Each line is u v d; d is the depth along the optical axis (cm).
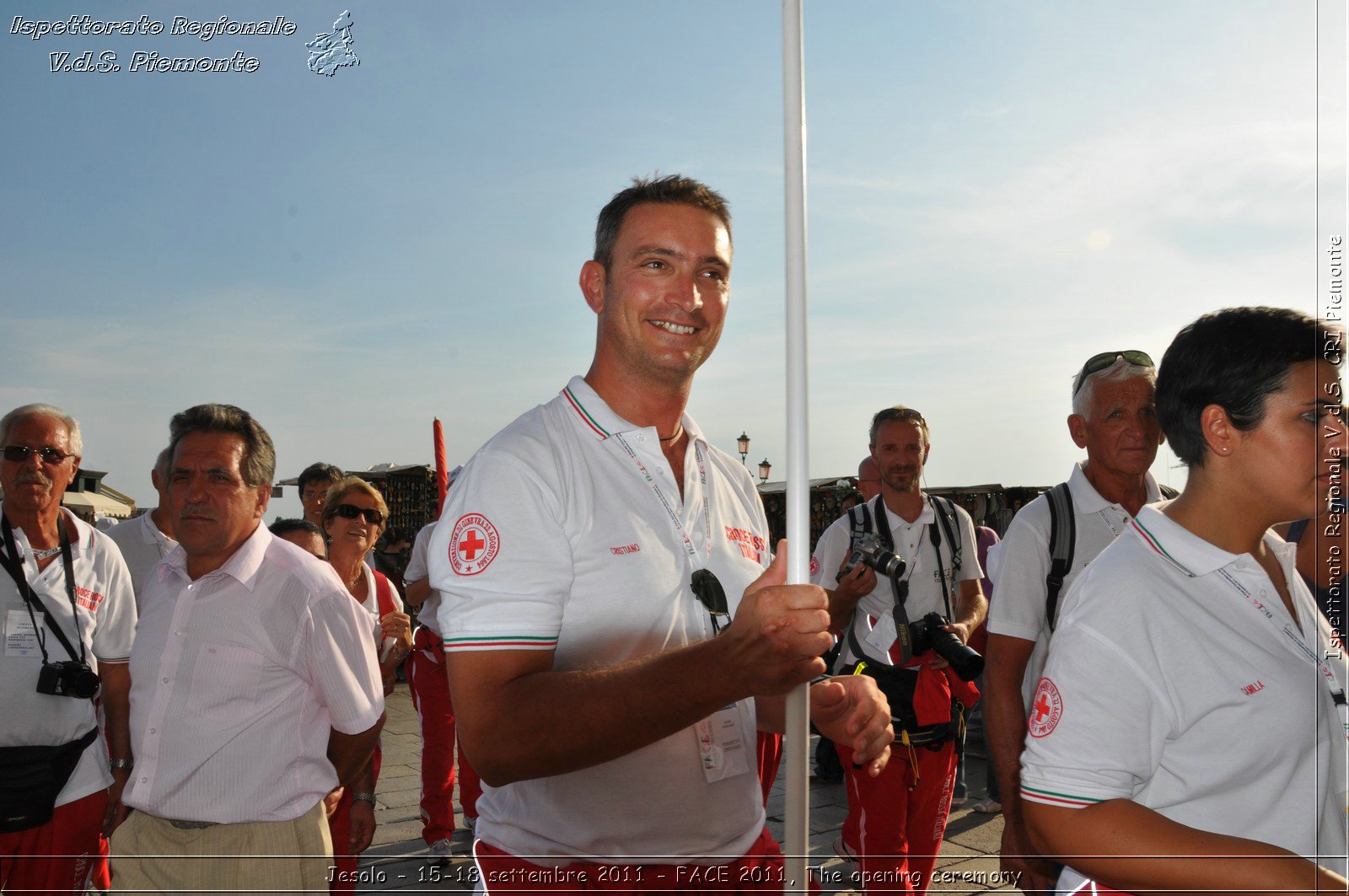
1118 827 120
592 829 141
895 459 358
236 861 215
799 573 109
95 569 285
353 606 238
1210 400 133
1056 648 132
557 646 143
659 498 155
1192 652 124
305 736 227
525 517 139
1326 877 114
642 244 160
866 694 154
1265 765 123
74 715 264
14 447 268
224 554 228
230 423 233
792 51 116
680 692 114
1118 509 230
